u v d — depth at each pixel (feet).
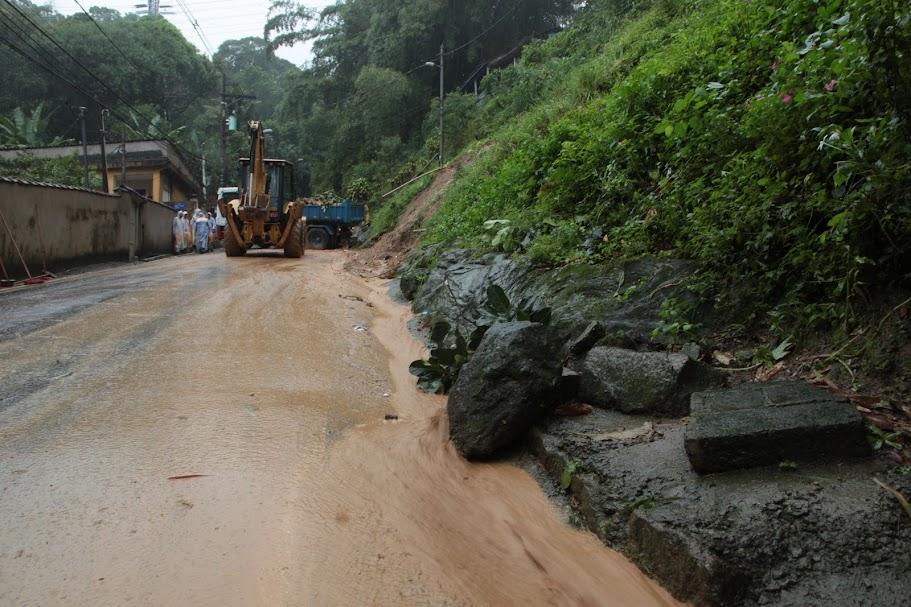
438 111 95.30
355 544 9.11
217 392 15.49
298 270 45.85
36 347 19.58
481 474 11.68
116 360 18.26
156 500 9.97
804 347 11.98
